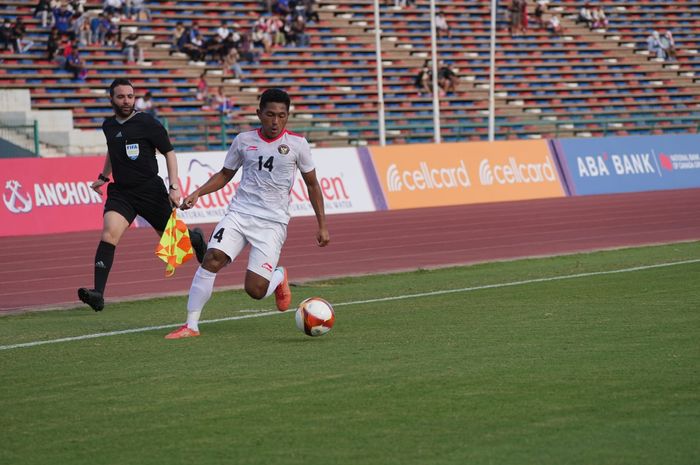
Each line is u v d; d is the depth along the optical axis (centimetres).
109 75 9119
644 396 1658
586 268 3659
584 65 11475
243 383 1830
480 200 7488
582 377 1806
